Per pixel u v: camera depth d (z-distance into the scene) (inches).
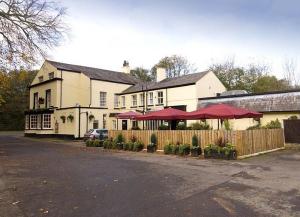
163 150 738.8
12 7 713.0
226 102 1067.3
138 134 814.5
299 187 335.6
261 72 2003.0
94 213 248.1
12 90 2180.1
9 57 744.3
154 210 255.6
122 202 281.0
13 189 335.0
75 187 344.8
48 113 1432.1
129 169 472.1
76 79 1460.4
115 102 1491.1
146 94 1338.6
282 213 244.8
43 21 753.0
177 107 1205.7
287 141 820.0
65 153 732.7
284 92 947.3
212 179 385.7
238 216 238.8
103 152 759.7
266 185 347.6
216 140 637.9
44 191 325.4
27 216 242.2
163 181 375.9
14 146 960.9
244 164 515.5
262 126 834.2
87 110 1294.3
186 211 252.5
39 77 1567.4
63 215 243.4
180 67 2180.1
